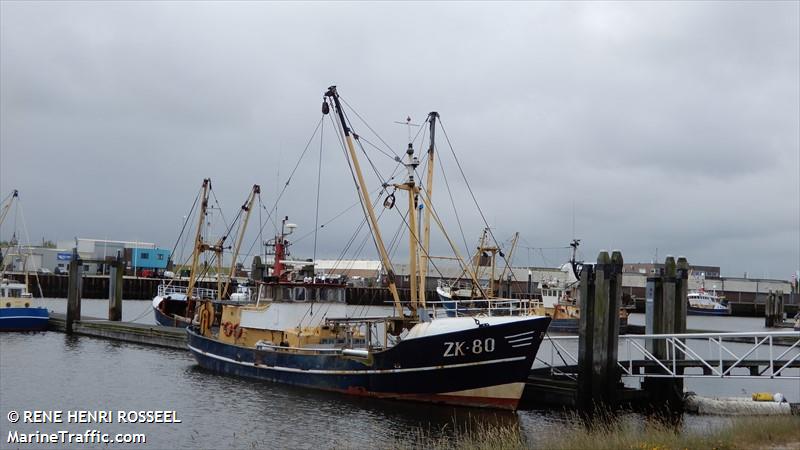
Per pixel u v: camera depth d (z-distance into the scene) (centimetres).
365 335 3650
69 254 14688
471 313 4031
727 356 5481
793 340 7050
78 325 6191
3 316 6131
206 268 7325
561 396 3269
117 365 4353
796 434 1948
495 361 3008
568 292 8094
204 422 2881
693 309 12900
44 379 3828
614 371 3188
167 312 6756
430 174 3875
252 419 2922
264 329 3844
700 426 2841
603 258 3200
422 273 3766
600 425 2603
